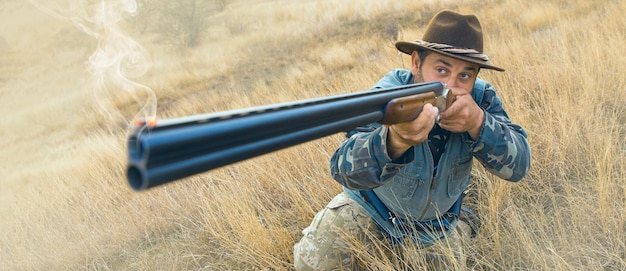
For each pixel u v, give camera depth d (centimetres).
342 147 199
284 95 778
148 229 402
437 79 199
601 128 315
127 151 65
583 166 289
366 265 240
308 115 96
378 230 253
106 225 422
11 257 429
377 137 179
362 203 245
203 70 1503
